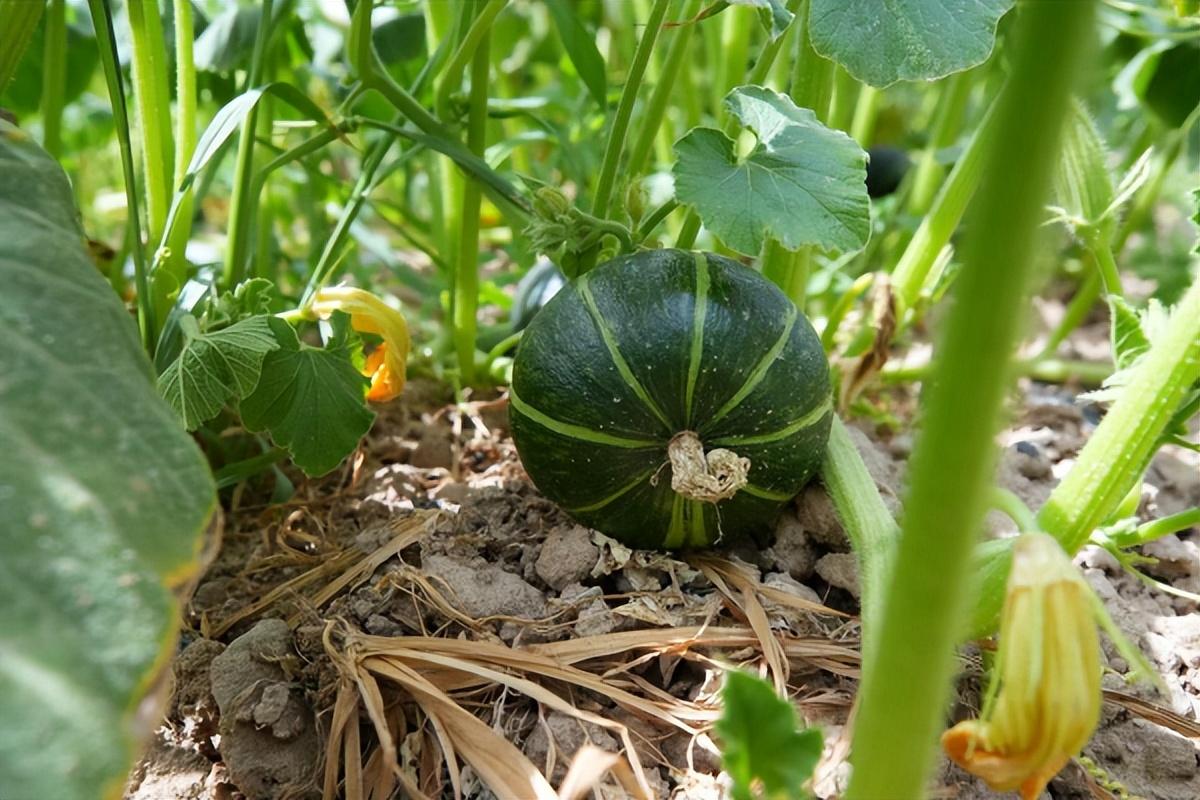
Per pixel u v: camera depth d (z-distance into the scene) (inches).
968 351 8.6
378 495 22.0
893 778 10.5
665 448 16.7
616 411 16.5
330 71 31.8
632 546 18.2
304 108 22.0
